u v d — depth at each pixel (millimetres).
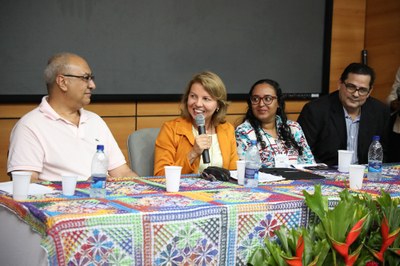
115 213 1959
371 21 6102
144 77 5160
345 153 3184
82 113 3023
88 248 1890
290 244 2154
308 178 2912
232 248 2146
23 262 2064
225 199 2273
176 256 2033
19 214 2078
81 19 4875
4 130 4758
